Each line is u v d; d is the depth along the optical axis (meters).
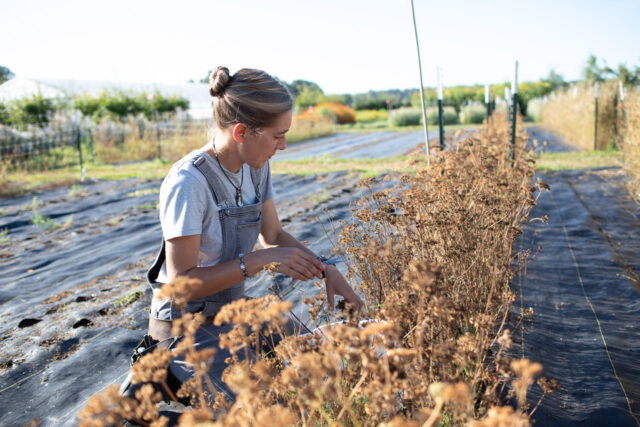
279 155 15.85
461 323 2.19
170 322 1.81
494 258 2.56
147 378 1.13
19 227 6.20
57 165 14.15
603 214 5.35
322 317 1.86
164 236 1.71
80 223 6.28
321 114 28.44
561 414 1.97
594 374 2.26
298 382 1.09
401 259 2.06
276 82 1.64
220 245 1.81
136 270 4.25
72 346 2.80
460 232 2.34
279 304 1.11
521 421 1.07
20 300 3.68
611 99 12.82
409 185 3.07
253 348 1.80
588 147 13.33
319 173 9.56
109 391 1.06
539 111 27.48
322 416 1.33
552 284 3.38
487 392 1.46
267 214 2.10
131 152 16.12
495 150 5.22
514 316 2.81
